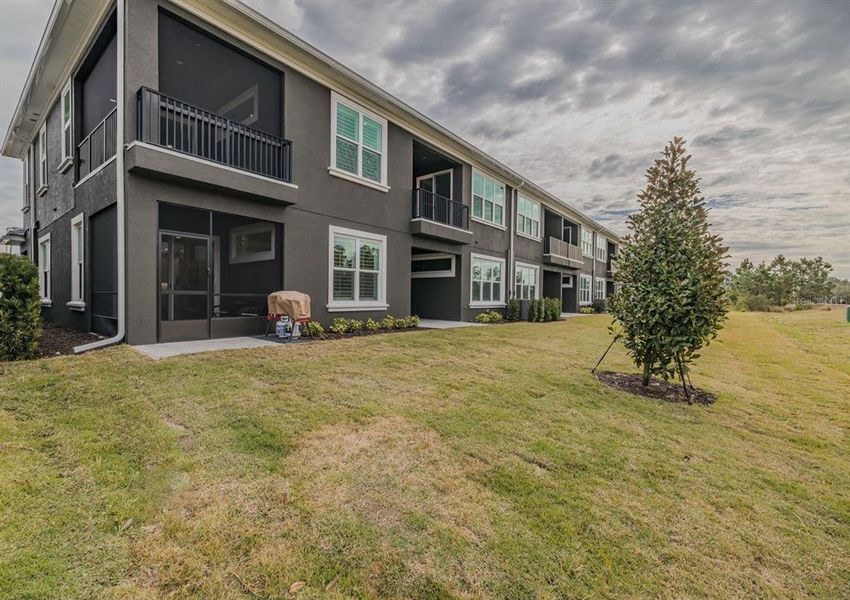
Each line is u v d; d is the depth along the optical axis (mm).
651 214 5934
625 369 7141
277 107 9000
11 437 3225
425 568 2121
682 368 5609
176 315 8438
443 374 6027
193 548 2152
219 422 3729
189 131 7211
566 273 24188
